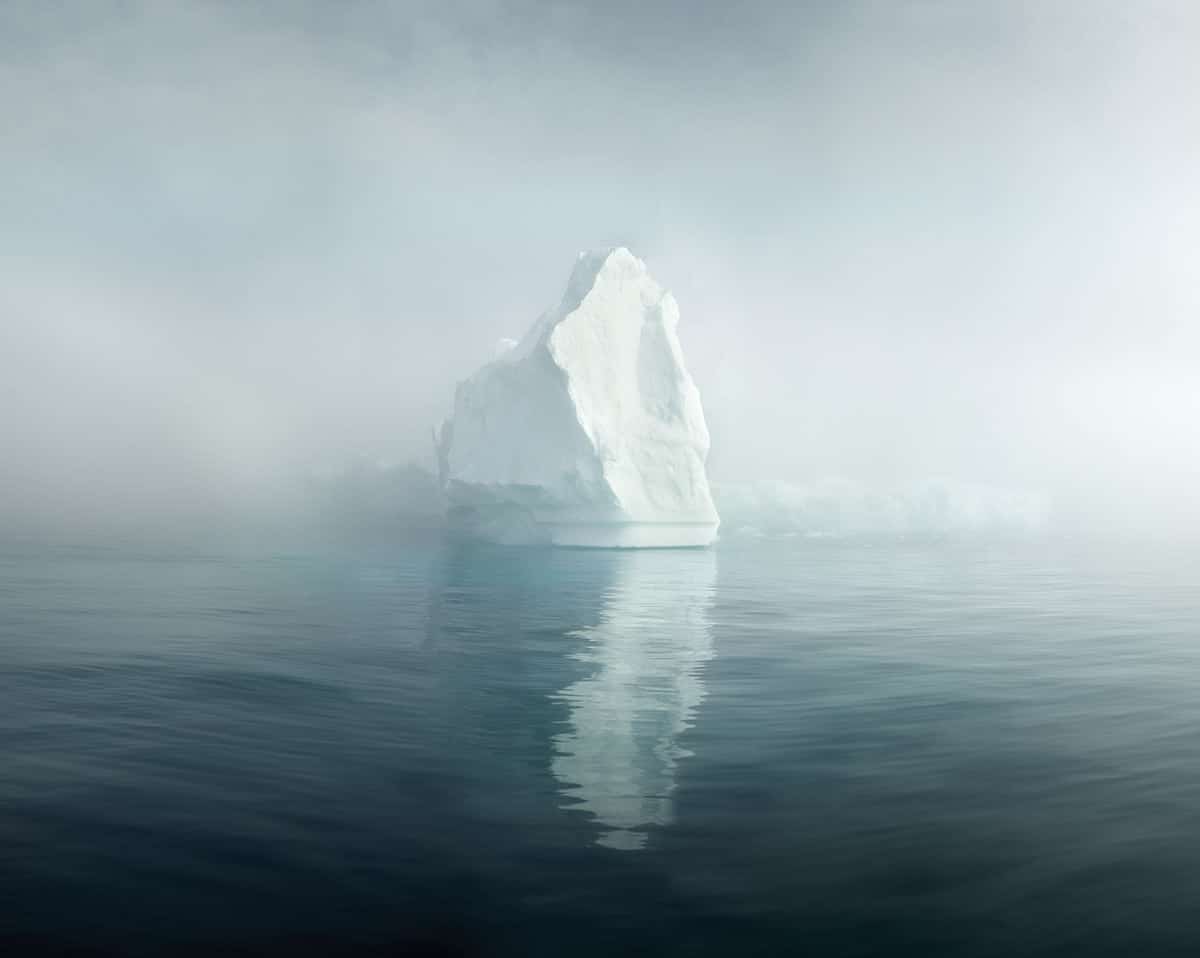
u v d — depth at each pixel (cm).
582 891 621
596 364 3497
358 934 565
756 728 1016
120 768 851
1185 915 591
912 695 1166
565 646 1515
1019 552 3744
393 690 1186
